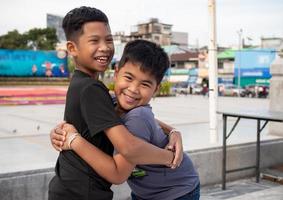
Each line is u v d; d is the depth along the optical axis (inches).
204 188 207.2
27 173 145.6
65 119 72.7
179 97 1182.3
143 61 71.6
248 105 786.2
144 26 3083.2
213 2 244.7
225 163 207.0
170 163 74.0
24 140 319.6
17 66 1683.1
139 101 74.0
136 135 71.2
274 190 204.5
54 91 1159.0
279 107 295.4
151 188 79.6
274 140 247.4
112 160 67.8
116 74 76.5
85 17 71.4
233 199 189.0
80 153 67.3
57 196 71.3
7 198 141.3
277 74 300.5
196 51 2613.2
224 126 205.9
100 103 67.2
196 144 217.5
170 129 84.3
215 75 245.4
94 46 71.4
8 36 2632.9
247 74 1936.5
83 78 70.6
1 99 886.4
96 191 69.4
